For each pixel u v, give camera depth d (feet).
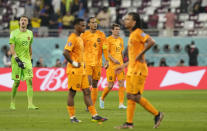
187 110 134.51
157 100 177.58
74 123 100.99
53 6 336.08
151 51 287.07
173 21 302.86
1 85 236.02
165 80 247.29
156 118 92.79
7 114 121.29
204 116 116.78
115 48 143.54
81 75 100.01
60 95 204.54
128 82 91.20
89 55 132.67
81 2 321.32
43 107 143.74
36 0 324.60
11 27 288.71
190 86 248.73
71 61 98.63
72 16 306.14
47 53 284.20
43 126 95.86
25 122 103.09
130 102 91.45
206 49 289.12
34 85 236.63
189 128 92.94
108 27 301.22
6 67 248.32
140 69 90.12
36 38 284.41
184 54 287.48
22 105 152.05
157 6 349.00
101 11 305.12
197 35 310.04
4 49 279.90
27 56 139.03
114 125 97.55
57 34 295.07
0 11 341.00
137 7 349.82
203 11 336.49
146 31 298.76
